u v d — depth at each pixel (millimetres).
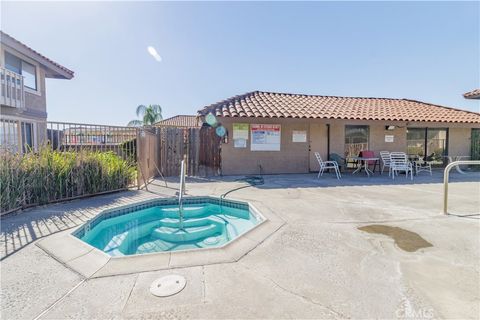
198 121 12203
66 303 2197
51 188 5645
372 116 11438
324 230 4070
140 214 6062
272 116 10188
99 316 2035
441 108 14109
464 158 13438
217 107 10789
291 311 2107
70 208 5352
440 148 13258
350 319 2020
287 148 11664
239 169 11219
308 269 2811
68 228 4098
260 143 11375
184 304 2184
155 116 37406
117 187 7207
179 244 4699
